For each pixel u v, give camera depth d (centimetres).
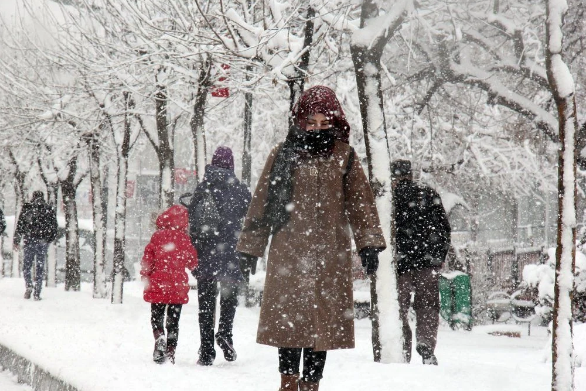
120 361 1285
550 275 2462
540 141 3775
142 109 2923
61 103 3192
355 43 1346
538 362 1703
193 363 1360
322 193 877
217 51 2105
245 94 3288
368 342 1669
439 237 1513
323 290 871
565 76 753
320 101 879
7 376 1428
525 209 5975
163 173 2778
